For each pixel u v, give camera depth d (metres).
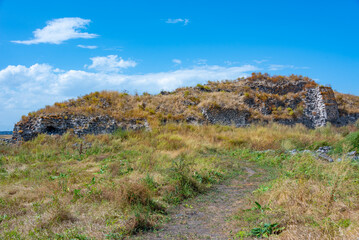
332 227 3.89
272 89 34.31
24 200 6.62
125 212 5.50
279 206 5.23
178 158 11.66
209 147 15.91
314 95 32.47
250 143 16.62
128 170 9.52
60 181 7.93
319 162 8.75
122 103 26.16
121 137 18.48
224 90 33.62
